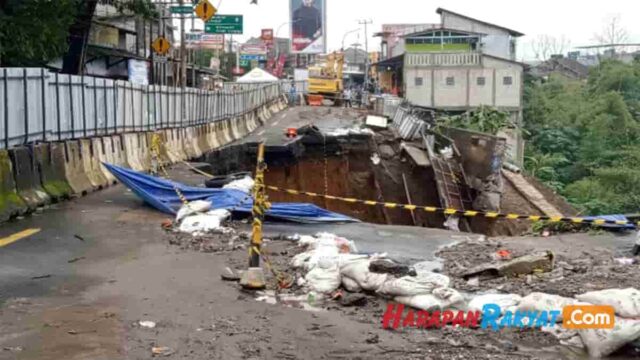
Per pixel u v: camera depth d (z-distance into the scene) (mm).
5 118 11453
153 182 12781
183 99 23906
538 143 54312
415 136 30359
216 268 8227
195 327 5992
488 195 24484
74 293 7004
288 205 12258
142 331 5844
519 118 56406
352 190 28531
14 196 11359
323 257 7707
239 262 8555
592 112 54438
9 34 19844
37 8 20484
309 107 57500
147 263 8445
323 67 64438
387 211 28047
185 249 9336
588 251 10133
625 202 40500
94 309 6449
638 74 66938
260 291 7195
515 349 5617
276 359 5281
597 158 50406
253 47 88438
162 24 36188
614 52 98000
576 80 80688
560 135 54031
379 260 7535
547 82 74000
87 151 14711
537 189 28609
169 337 5715
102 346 5445
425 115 43031
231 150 25172
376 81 77938
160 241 9852
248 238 10133
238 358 5281
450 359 5340
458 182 26062
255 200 7652
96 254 8906
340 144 28359
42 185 12531
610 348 5473
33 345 5438
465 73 56844
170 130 21281
